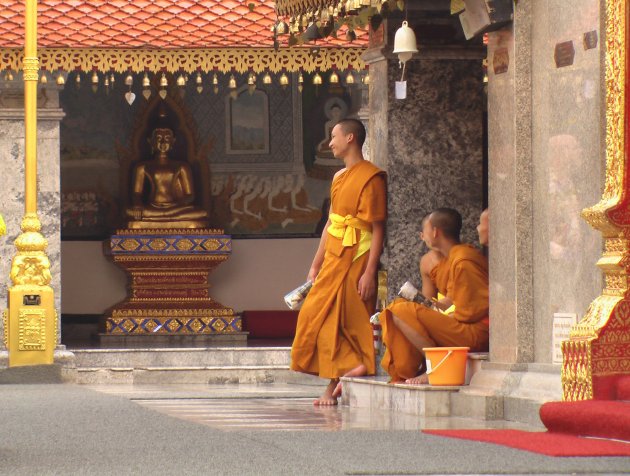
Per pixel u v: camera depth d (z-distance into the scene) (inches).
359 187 638.5
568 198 504.1
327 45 976.9
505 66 531.2
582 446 414.0
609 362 468.4
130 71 973.8
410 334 572.4
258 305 1235.2
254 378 932.0
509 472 366.6
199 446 430.9
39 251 888.9
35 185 888.3
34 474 366.0
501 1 524.7
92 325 1216.8
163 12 995.3
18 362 883.4
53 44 955.3
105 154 1230.9
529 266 524.1
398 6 586.6
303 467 374.6
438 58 657.0
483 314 571.2
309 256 1240.2
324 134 1239.5
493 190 539.8
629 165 472.4
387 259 651.5
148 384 914.7
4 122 949.2
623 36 473.4
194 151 1242.0
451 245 600.7
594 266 492.4
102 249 1218.6
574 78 501.0
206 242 1176.8
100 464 387.2
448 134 657.6
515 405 512.7
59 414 564.1
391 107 655.1
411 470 368.8
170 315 1161.4
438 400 546.3
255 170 1242.6
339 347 637.3
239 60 981.2
